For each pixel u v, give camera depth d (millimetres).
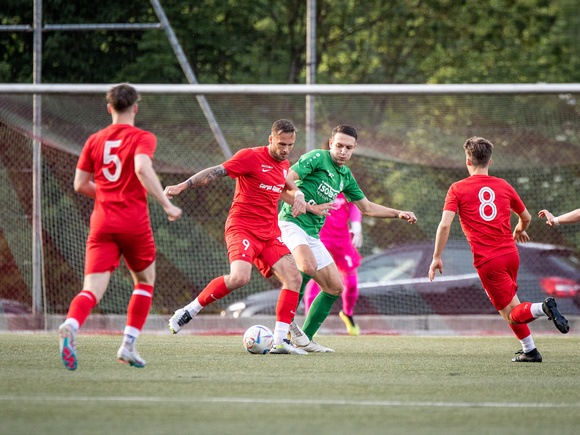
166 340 26938
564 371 17156
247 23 58344
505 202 19328
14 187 35781
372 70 64375
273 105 38500
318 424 10523
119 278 36750
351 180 22578
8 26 38875
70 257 35906
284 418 10938
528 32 63531
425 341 27562
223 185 38531
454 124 37000
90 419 10766
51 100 35219
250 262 20375
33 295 33531
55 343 23984
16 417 10875
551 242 40250
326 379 15172
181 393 13109
